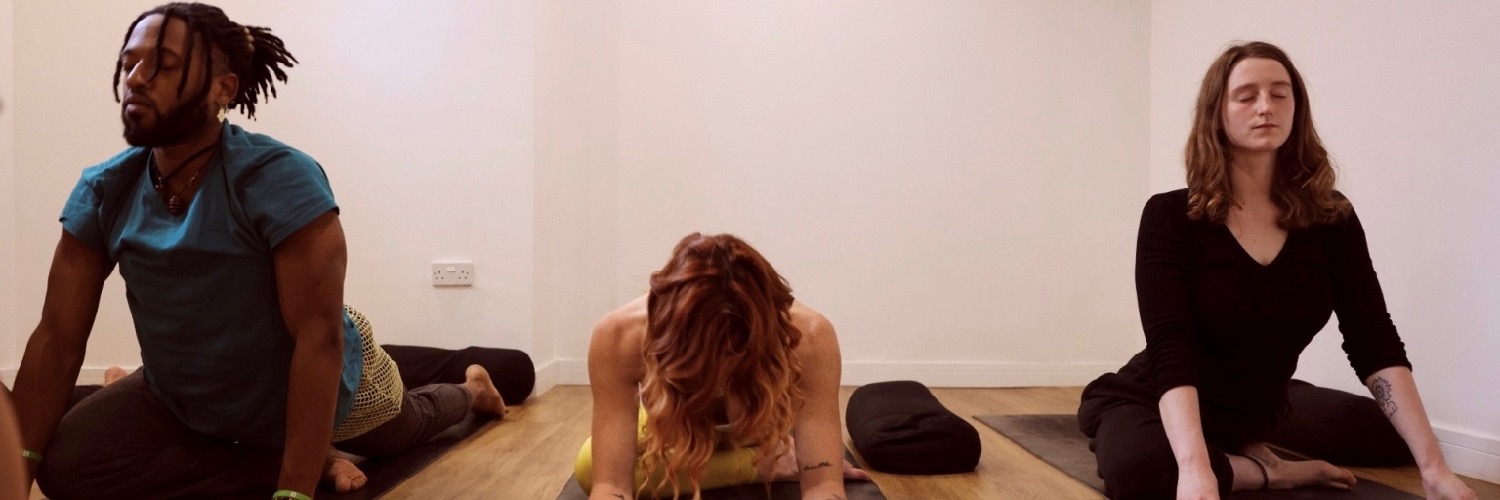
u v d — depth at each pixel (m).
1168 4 4.24
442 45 3.98
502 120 3.96
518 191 3.94
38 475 1.77
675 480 1.53
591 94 4.35
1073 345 4.36
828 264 4.32
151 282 1.75
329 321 1.72
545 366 4.09
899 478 2.36
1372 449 2.41
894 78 4.34
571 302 4.34
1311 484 2.14
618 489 1.63
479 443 2.74
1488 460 2.38
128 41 1.66
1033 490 2.22
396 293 3.95
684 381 1.48
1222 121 1.98
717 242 1.55
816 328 1.68
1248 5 3.59
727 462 2.05
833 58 4.34
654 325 1.53
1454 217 2.53
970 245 4.34
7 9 3.70
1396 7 2.77
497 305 3.94
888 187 4.33
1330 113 3.09
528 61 3.95
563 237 4.34
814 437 1.66
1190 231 2.03
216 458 1.96
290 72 3.96
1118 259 4.38
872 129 4.34
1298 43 3.27
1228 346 2.06
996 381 4.32
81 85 3.82
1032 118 4.36
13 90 3.75
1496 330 2.39
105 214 1.77
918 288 4.33
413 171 3.97
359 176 3.96
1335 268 2.02
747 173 4.32
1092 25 4.38
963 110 4.35
